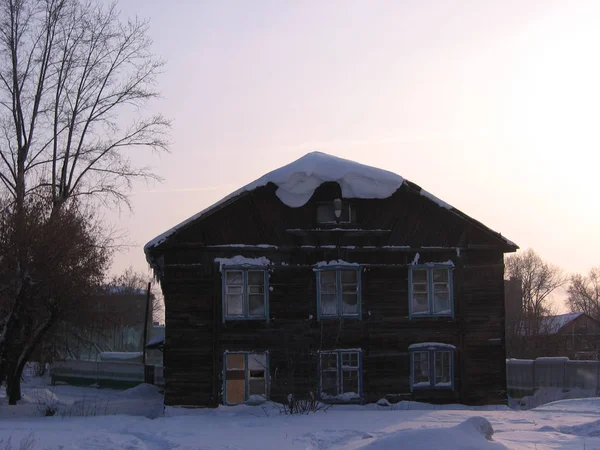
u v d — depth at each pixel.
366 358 30.31
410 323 30.80
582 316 81.31
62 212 29.50
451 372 30.83
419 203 31.39
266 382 29.67
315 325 30.33
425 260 31.19
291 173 30.19
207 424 22.73
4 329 28.38
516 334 68.06
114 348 80.75
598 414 23.44
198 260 30.11
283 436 18.59
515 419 21.84
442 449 12.40
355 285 30.78
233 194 30.08
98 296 34.66
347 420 22.61
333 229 30.59
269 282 30.31
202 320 29.88
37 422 23.42
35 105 34.22
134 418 25.14
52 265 27.89
